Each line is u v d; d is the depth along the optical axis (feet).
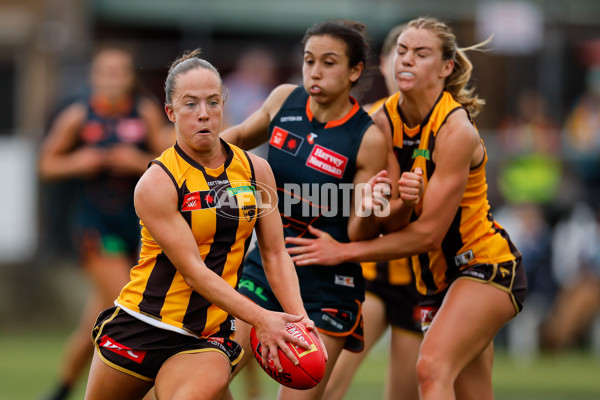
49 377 100.42
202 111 46.91
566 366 123.24
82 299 144.87
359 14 150.20
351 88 57.72
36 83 157.07
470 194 56.49
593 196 137.39
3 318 143.64
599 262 132.57
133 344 48.21
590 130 141.59
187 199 47.37
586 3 147.95
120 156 87.56
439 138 55.26
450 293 55.62
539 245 132.26
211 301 46.98
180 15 152.35
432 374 52.75
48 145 90.17
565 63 146.72
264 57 144.25
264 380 108.06
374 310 66.64
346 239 57.47
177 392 45.39
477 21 147.23
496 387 102.12
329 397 63.57
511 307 55.67
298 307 49.34
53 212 144.56
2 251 144.46
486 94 147.13
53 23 153.69
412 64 55.47
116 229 87.25
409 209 55.01
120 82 89.61
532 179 137.28
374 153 56.08
